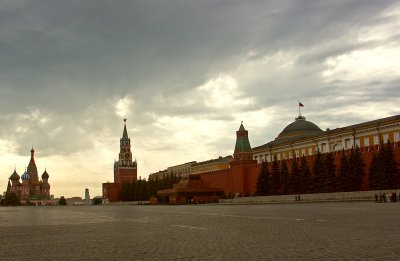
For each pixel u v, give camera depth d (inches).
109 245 560.7
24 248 554.9
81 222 1202.0
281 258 406.9
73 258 451.2
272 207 1909.4
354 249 447.8
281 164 3472.0
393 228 648.4
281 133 4830.2
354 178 2780.5
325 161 3004.4
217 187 4448.8
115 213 1940.2
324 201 2581.2
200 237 629.0
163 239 619.2
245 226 811.4
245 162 4057.6
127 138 7760.8
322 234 598.9
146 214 1681.8
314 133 4227.4
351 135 3491.6
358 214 1037.2
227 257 425.1
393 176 2556.6
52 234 777.6
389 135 3176.7
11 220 1492.4
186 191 4180.6
